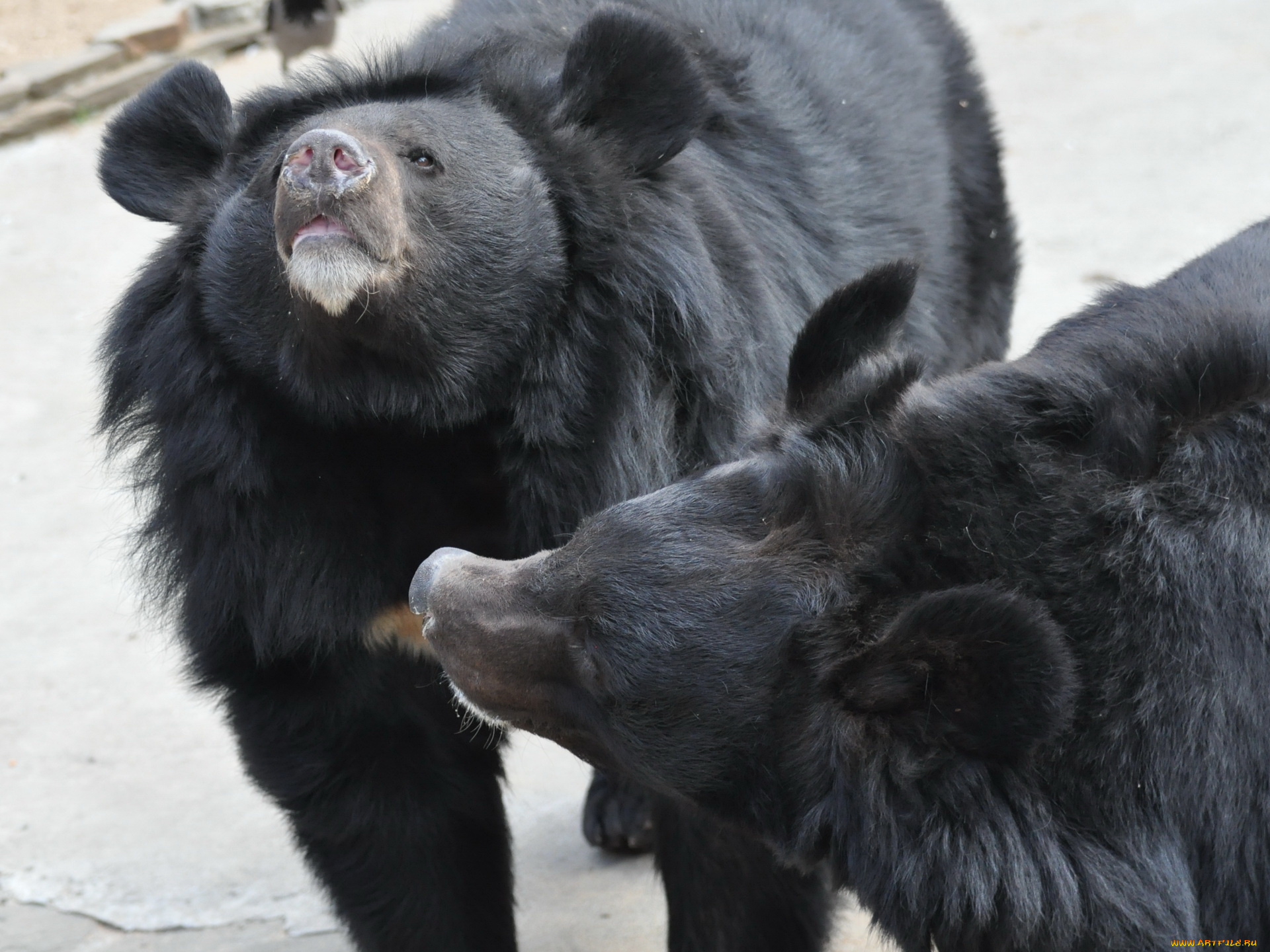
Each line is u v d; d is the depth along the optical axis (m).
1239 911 5.25
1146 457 5.41
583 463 6.50
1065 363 5.74
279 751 6.90
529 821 9.46
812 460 5.55
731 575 5.32
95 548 12.25
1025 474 5.33
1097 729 5.08
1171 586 5.20
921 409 5.56
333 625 6.60
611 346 6.48
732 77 7.95
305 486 6.53
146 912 8.70
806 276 7.61
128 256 16.53
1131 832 5.05
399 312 6.13
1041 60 20.50
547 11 7.81
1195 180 16.83
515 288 6.39
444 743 7.01
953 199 9.78
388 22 20.11
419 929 7.16
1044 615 4.89
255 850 9.17
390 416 6.37
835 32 9.03
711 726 5.27
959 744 4.99
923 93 9.59
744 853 6.71
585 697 5.54
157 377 6.62
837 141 8.34
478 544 6.84
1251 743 5.25
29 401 14.29
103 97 19.16
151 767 9.95
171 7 20.14
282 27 15.10
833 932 7.30
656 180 6.74
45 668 10.93
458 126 6.49
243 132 6.82
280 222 6.02
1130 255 15.28
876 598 5.28
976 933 4.93
